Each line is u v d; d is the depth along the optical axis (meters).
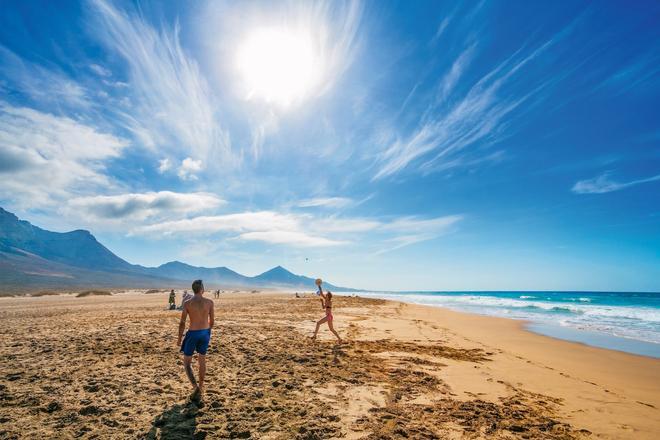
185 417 5.00
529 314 30.03
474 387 7.08
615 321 23.83
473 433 4.83
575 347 13.09
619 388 7.76
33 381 6.43
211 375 7.10
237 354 9.09
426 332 15.21
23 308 26.56
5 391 5.84
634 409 6.17
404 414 5.42
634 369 9.74
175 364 7.86
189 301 6.04
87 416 4.95
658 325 21.20
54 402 5.37
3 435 4.31
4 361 7.86
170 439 4.32
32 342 10.05
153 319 16.81
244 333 12.70
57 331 12.24
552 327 19.72
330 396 6.11
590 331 18.08
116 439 4.29
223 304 32.97
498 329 18.08
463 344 12.42
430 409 5.68
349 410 5.49
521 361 9.94
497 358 10.21
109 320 16.23
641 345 13.85
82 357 8.28
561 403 6.37
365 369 8.04
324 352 9.77
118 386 6.19
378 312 26.08
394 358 9.38
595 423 5.45
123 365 7.61
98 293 60.09
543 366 9.42
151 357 8.41
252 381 6.79
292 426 4.82
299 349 10.05
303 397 6.00
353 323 17.48
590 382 8.02
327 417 5.16
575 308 39.34
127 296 56.41
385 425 4.96
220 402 5.60
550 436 4.88
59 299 46.03
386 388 6.66
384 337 13.16
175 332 12.25
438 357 9.83
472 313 30.00
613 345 13.82
